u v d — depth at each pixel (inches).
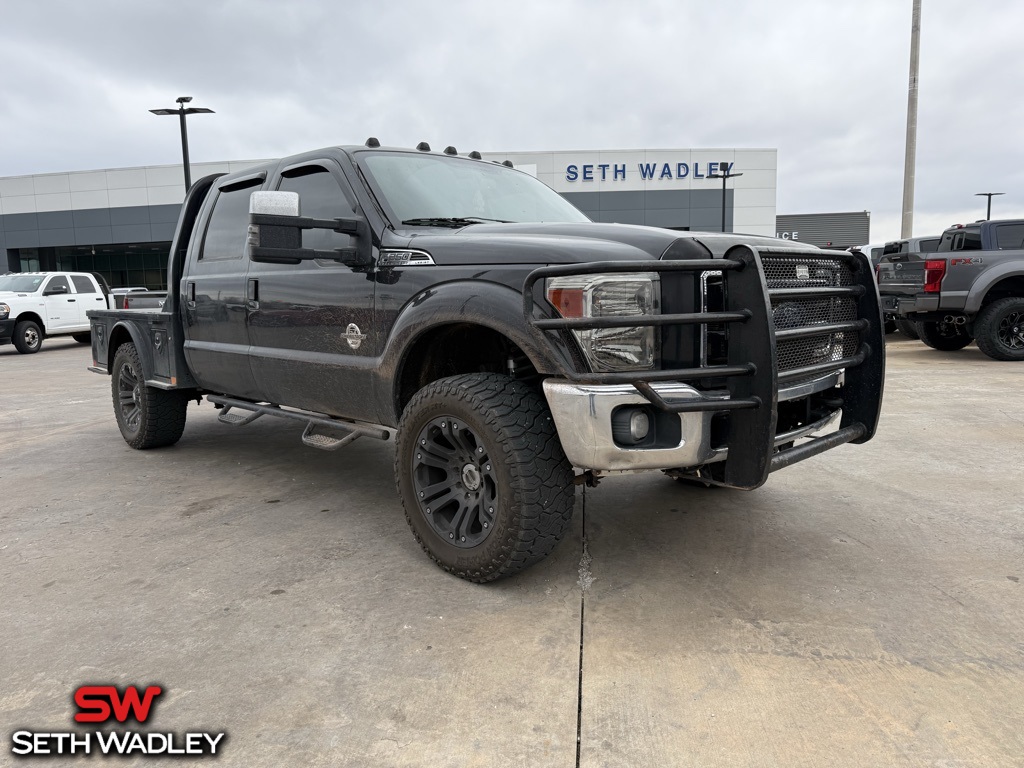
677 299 97.0
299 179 149.6
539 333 98.2
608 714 78.7
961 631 95.7
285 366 147.1
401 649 92.8
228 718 78.7
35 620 102.2
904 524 136.9
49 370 461.1
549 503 103.2
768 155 1432.1
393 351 120.0
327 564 121.7
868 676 85.3
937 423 224.7
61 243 1535.4
